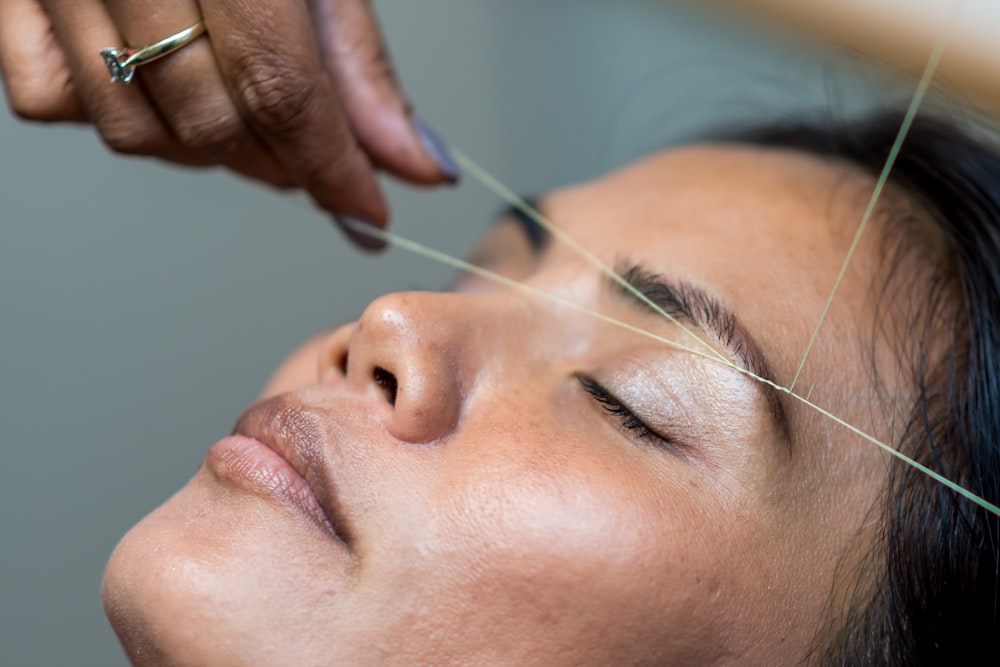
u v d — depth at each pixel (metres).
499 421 0.75
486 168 1.99
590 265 0.90
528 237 1.04
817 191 0.98
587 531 0.69
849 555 0.78
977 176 1.01
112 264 1.73
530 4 2.05
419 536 0.69
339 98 1.03
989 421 0.84
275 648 0.68
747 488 0.74
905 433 0.81
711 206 0.94
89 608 1.62
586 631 0.69
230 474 0.73
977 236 0.93
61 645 1.60
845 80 1.82
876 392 0.81
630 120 2.07
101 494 1.67
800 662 0.76
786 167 1.06
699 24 2.09
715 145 1.21
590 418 0.77
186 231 1.79
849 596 0.78
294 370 1.00
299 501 0.71
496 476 0.71
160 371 1.74
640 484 0.72
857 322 0.83
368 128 1.05
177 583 0.69
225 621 0.68
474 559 0.69
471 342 0.80
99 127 0.93
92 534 1.65
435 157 1.09
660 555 0.70
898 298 0.86
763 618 0.74
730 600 0.72
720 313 0.78
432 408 0.73
